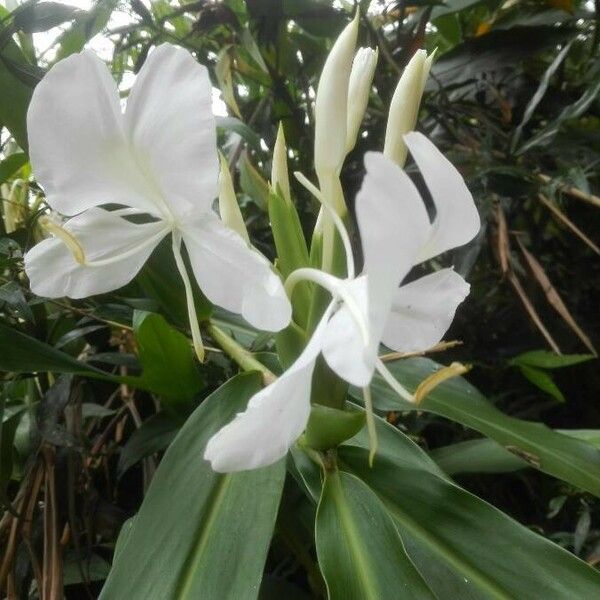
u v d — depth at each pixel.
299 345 0.20
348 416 0.19
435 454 0.30
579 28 0.42
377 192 0.12
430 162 0.15
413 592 0.17
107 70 0.16
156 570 0.18
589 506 0.33
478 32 0.47
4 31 0.27
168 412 0.27
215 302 0.19
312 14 0.37
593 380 0.42
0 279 0.27
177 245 0.19
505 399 0.41
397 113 0.20
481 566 0.19
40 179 0.17
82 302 0.29
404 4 0.38
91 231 0.19
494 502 0.37
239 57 0.40
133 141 0.17
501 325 0.42
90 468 0.30
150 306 0.27
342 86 0.19
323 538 0.18
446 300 0.18
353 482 0.20
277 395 0.14
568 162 0.39
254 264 0.18
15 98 0.27
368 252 0.12
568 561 0.19
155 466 0.30
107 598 0.18
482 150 0.39
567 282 0.43
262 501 0.19
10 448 0.27
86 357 0.30
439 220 0.16
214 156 0.17
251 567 0.18
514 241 0.42
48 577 0.25
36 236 0.31
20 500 0.27
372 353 0.13
